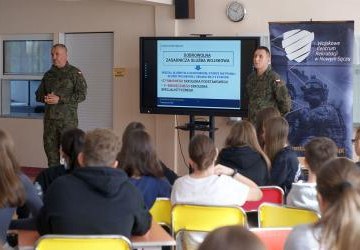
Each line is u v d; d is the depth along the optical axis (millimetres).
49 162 7234
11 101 9711
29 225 3189
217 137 8109
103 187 2779
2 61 9656
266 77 6508
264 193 4105
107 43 8789
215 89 7605
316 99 7023
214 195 3455
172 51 7781
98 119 8930
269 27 7156
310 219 3199
